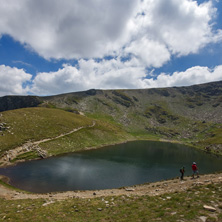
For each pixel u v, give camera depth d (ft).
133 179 159.84
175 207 48.57
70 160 224.74
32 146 241.14
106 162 227.40
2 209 63.57
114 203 63.36
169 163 244.01
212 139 530.68
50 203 70.74
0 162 183.93
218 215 38.42
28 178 148.56
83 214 53.52
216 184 67.05
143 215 46.24
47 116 387.96
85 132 392.47
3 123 269.44
